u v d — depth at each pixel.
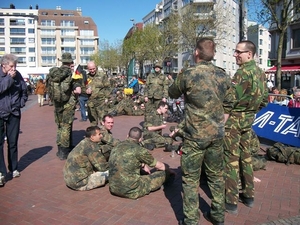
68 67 6.69
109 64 73.00
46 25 106.12
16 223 3.91
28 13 108.81
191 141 3.47
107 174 5.05
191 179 3.58
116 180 4.58
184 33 33.53
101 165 5.07
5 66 5.15
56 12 112.00
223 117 3.48
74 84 6.67
